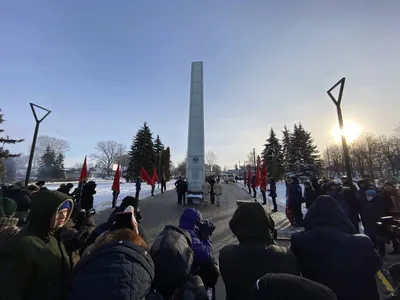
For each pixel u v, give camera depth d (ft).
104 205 50.85
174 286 6.36
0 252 4.88
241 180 224.94
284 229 29.68
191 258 6.87
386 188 20.81
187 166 65.36
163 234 7.27
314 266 6.66
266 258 6.59
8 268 4.66
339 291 6.24
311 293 4.07
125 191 87.30
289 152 164.96
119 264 4.59
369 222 20.04
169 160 205.57
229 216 38.93
